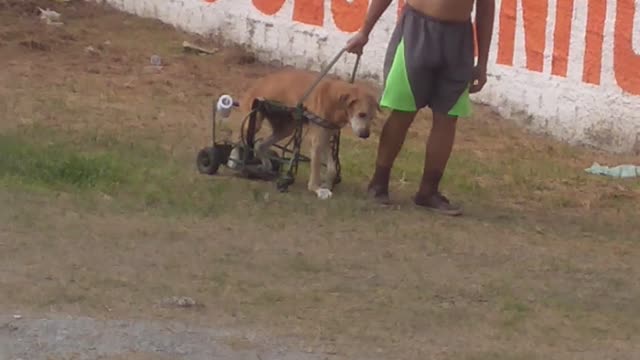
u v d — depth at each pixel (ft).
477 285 30.45
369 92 37.63
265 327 26.23
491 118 55.88
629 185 45.52
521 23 55.11
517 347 25.85
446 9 36.60
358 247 33.45
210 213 35.78
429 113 55.72
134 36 66.28
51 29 65.41
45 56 60.80
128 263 30.32
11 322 25.57
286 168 39.99
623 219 39.86
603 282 31.58
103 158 41.01
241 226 34.71
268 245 32.96
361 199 39.04
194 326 26.02
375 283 30.09
